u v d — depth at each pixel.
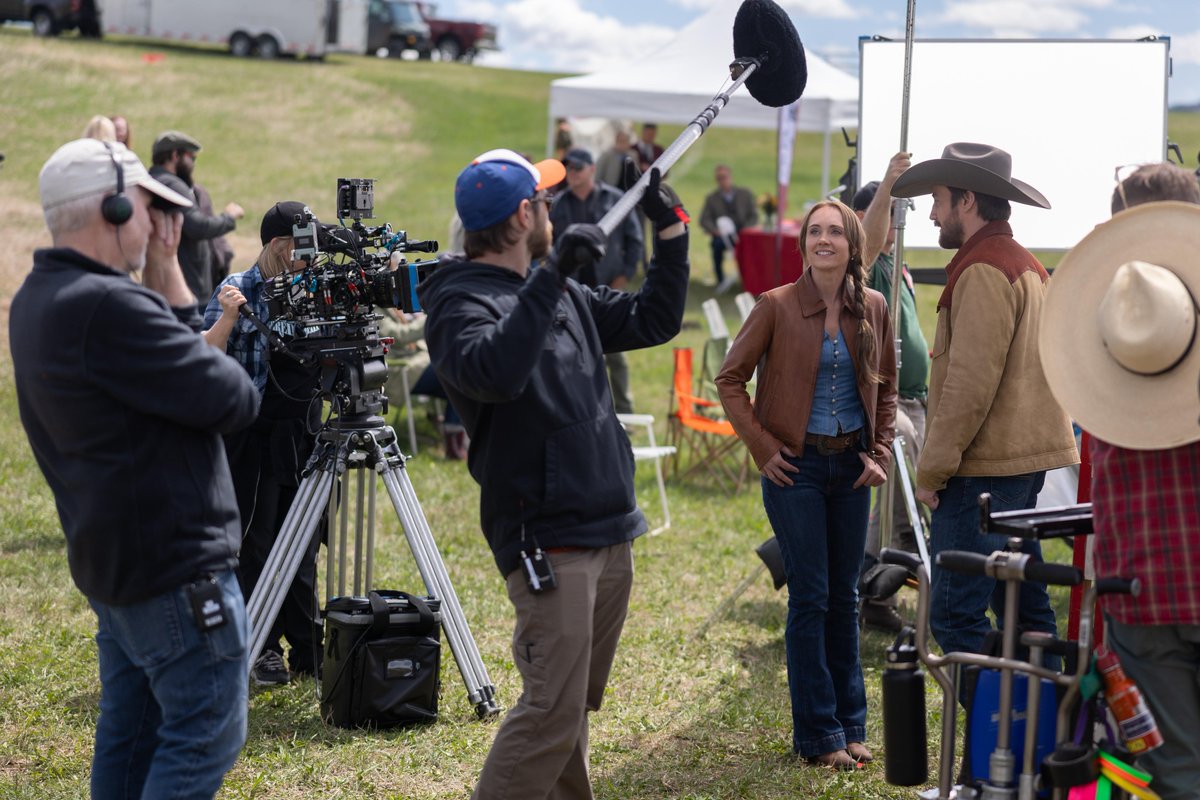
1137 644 2.63
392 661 4.18
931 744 4.11
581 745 3.14
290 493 4.70
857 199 5.36
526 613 2.87
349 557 6.29
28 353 2.47
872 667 4.95
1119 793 2.62
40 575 5.71
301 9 30.27
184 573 2.53
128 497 2.48
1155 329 2.47
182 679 2.55
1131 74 5.58
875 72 5.66
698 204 24.28
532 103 30.22
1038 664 2.69
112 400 2.46
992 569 2.69
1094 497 2.71
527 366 2.58
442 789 3.78
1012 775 2.72
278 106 25.95
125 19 29.41
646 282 3.04
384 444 4.39
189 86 26.20
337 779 3.82
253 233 16.25
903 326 5.23
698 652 5.10
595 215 9.53
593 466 2.85
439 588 4.38
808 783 3.81
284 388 4.49
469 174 2.85
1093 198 5.55
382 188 20.28
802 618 3.89
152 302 2.47
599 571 2.89
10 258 14.00
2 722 4.14
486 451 2.87
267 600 4.21
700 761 4.00
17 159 18.86
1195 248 2.57
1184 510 2.55
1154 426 2.54
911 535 5.34
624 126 18.14
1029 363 3.62
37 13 29.50
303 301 4.17
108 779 2.81
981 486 3.67
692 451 8.60
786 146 12.20
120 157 2.52
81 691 4.42
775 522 3.88
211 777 2.59
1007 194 3.63
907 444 5.20
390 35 34.97
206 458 2.58
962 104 5.61
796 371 3.81
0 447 8.15
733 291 16.52
